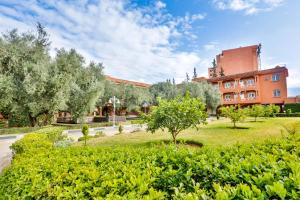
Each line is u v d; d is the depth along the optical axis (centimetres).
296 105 3691
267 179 216
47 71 2248
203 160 303
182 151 366
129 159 377
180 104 939
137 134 1712
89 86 2941
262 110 2494
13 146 747
